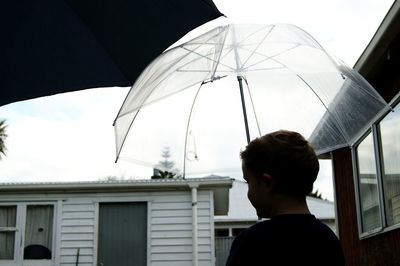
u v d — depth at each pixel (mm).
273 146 1279
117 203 9703
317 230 1229
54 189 9531
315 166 1282
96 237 9516
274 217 1246
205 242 9516
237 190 17484
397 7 4031
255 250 1193
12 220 9586
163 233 9578
